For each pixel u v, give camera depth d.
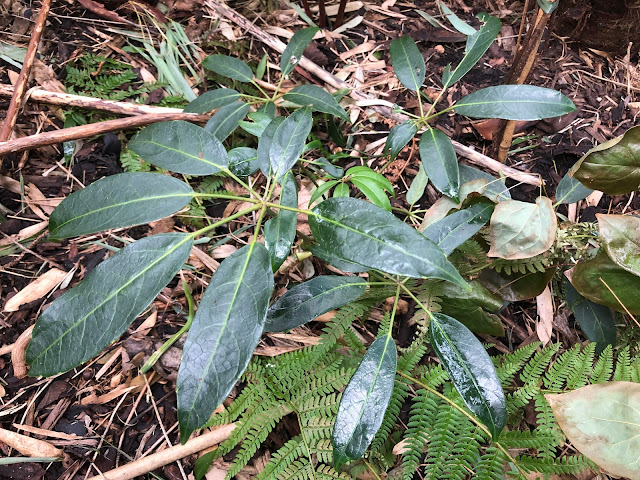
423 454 0.55
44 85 0.76
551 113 0.55
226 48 0.86
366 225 0.37
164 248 0.38
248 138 0.75
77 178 0.71
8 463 0.50
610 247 0.50
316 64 0.87
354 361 0.52
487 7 0.98
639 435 0.42
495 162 0.74
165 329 0.60
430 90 0.85
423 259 0.35
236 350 0.34
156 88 0.80
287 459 0.47
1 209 0.66
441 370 0.50
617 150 0.49
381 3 0.98
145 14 0.87
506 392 0.54
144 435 0.54
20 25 0.83
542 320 0.63
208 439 0.52
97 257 0.65
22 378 0.56
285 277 0.65
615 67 0.90
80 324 0.35
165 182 0.40
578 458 0.47
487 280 0.59
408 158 0.77
